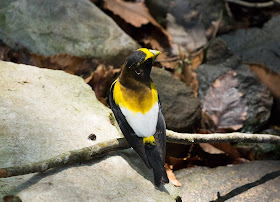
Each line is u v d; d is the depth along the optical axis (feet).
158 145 23.32
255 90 42.01
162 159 22.90
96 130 26.00
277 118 42.22
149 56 25.16
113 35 40.86
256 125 40.14
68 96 28.81
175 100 37.14
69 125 25.70
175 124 36.06
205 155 35.55
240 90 41.70
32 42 38.42
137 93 24.85
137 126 23.79
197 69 44.37
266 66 44.04
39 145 23.38
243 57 46.09
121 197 21.71
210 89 41.96
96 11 41.98
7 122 24.38
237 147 37.37
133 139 23.54
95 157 24.12
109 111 28.68
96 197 21.15
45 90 28.50
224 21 50.70
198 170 32.09
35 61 38.29
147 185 23.30
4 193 20.21
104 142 24.06
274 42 47.75
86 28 40.42
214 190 29.01
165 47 46.37
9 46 38.37
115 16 46.32
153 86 26.05
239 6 52.42
